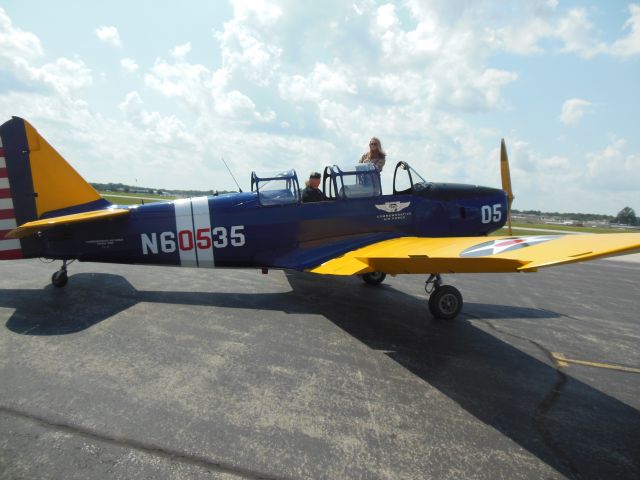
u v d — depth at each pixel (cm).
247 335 435
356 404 296
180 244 608
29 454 226
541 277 902
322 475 219
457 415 286
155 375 331
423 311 561
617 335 486
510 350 420
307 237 609
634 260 1359
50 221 539
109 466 219
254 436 251
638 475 230
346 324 487
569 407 305
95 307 519
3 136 597
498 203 697
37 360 353
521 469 230
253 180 605
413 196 644
